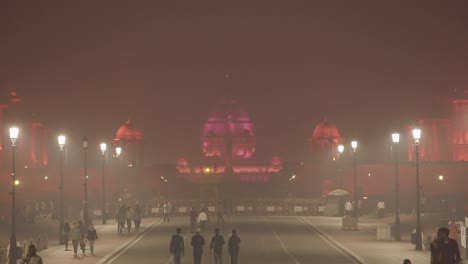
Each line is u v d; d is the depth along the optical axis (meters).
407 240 164.25
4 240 172.88
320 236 174.00
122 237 172.75
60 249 150.25
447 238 76.81
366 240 164.12
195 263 118.38
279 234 178.50
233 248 117.88
